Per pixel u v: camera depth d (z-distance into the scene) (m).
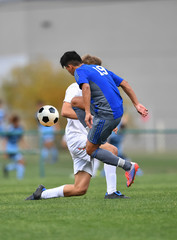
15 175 57.78
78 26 151.00
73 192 22.41
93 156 21.52
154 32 148.38
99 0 150.62
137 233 15.11
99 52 150.88
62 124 53.09
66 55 21.59
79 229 15.79
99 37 150.88
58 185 36.12
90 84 20.84
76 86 22.41
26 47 152.00
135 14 149.38
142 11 149.00
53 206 20.67
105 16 150.38
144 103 149.00
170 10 147.62
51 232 15.41
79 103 21.70
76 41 151.12
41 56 133.00
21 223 16.94
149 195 25.42
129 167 21.58
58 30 151.62
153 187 32.16
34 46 151.88
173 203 21.14
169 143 95.94
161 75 148.50
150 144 100.12
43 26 151.75
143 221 16.95
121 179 43.47
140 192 27.67
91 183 37.97
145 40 149.00
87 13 150.88
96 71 21.09
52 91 126.00
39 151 50.94
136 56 149.62
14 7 152.62
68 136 22.34
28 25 152.12
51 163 66.38
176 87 147.75
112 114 20.67
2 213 19.12
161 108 148.38
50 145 66.38
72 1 151.25
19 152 50.97
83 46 151.25
